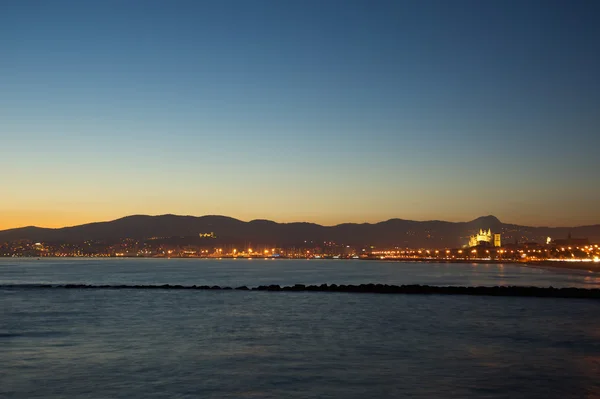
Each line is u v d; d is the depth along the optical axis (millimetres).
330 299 58656
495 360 24906
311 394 19281
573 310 47125
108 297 61094
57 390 19875
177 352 26953
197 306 50531
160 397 18984
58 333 33312
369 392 19500
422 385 20422
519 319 40375
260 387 20234
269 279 124875
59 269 198375
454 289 68312
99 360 25000
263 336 32000
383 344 29188
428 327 35938
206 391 19703
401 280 125000
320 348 28031
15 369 23172
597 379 21328
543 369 23062
